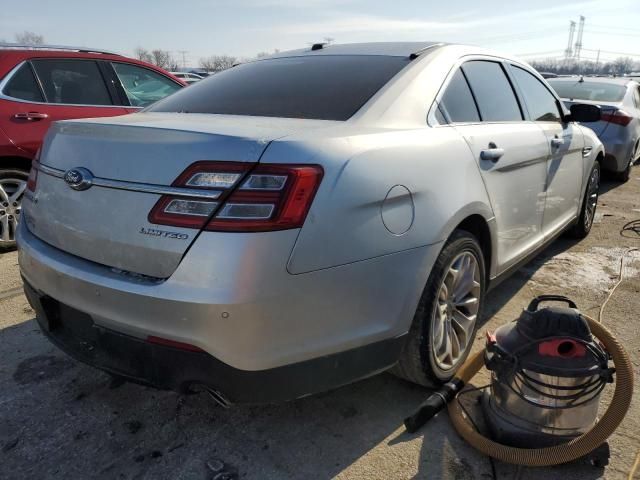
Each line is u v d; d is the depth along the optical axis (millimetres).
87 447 2225
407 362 2373
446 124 2584
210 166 1776
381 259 2014
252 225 1735
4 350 2936
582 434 2129
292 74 2773
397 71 2578
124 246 1900
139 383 2018
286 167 1776
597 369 2051
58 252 2146
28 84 4586
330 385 2035
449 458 2182
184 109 2654
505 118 3186
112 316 1926
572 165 4035
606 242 4973
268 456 2186
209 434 2311
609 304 3594
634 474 2094
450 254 2363
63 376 2707
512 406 2170
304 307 1840
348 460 2166
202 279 1745
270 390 1901
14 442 2240
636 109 8109
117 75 5211
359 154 1978
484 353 2410
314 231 1812
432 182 2248
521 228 3197
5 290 3725
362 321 2012
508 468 2131
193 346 1814
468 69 2959
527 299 3691
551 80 8656
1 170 4418
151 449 2221
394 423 2387
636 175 8688
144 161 1887
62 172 2125
